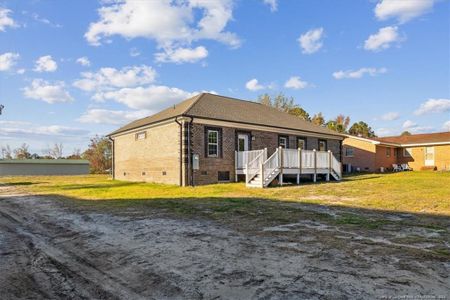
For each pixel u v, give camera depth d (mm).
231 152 19484
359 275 3752
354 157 33719
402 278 3631
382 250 4742
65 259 4816
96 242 5703
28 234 6504
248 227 6551
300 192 13297
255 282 3639
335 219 7277
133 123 25234
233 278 3785
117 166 25281
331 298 3160
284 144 23062
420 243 5121
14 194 14242
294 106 53469
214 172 18516
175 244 5363
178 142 17734
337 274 3803
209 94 24031
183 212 8508
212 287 3555
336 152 27891
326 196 11812
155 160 19906
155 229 6523
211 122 18422
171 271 4113
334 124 57969
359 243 5160
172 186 16797
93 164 50219
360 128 61688
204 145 18172
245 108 23781
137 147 22156
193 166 17484
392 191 13195
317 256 4520
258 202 10320
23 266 4523
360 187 15188
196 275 3938
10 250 5336
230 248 5043
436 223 6719
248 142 20562
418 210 8438
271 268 4082
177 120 17688
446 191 12969
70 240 5930
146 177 20891
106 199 11656
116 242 5637
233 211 8562
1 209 9992
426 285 3430
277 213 8180
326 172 19781
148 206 9695
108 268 4363
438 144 32875
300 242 5301
